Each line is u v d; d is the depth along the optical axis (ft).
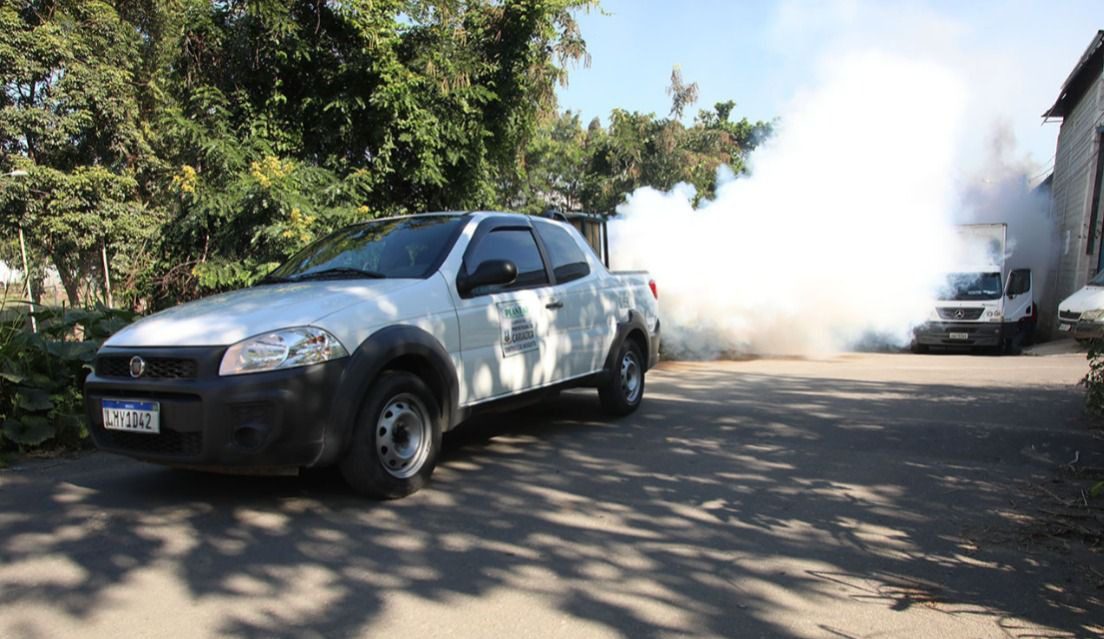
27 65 60.44
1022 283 55.26
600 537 13.23
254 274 30.55
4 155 60.64
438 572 11.69
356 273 17.29
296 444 13.30
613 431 21.61
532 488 16.03
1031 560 12.39
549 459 18.45
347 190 34.37
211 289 32.37
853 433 21.36
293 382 13.26
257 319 13.87
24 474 17.19
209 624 10.00
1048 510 14.82
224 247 32.68
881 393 28.81
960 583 11.50
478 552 12.48
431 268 16.84
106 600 10.67
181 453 13.35
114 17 66.59
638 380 24.40
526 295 18.95
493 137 41.81
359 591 11.01
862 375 35.14
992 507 14.98
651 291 25.43
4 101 61.46
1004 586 11.41
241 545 12.67
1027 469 17.70
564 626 10.04
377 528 13.51
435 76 37.52
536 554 12.43
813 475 17.15
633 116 85.20
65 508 14.55
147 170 68.59
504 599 10.81
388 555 12.31
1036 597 11.05
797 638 9.78
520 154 46.88
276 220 31.42
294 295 15.33
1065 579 11.67
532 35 39.93
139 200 69.97
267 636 9.70
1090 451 19.30
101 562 11.94
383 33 36.35
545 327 19.42
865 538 13.29
